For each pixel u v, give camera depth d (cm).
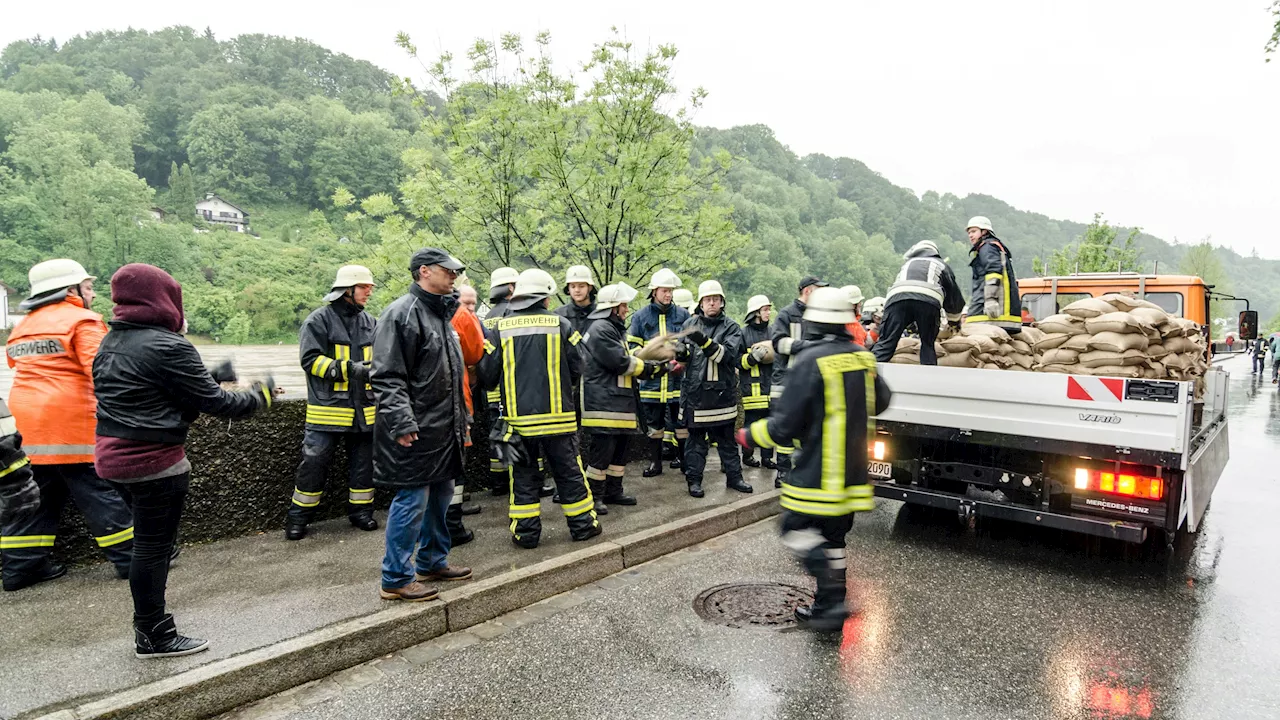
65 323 405
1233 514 648
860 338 686
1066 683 331
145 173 16162
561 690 328
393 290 955
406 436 378
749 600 435
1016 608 420
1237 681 334
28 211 10600
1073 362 556
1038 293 900
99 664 322
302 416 546
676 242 1015
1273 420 1386
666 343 535
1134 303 574
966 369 502
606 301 563
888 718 301
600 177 959
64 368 406
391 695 326
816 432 361
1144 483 451
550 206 962
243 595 403
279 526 535
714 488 679
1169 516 444
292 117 16588
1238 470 864
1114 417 452
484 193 952
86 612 381
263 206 15500
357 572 442
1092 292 868
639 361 554
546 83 945
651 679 336
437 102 973
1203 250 7950
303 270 11556
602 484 588
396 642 371
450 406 404
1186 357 541
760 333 787
